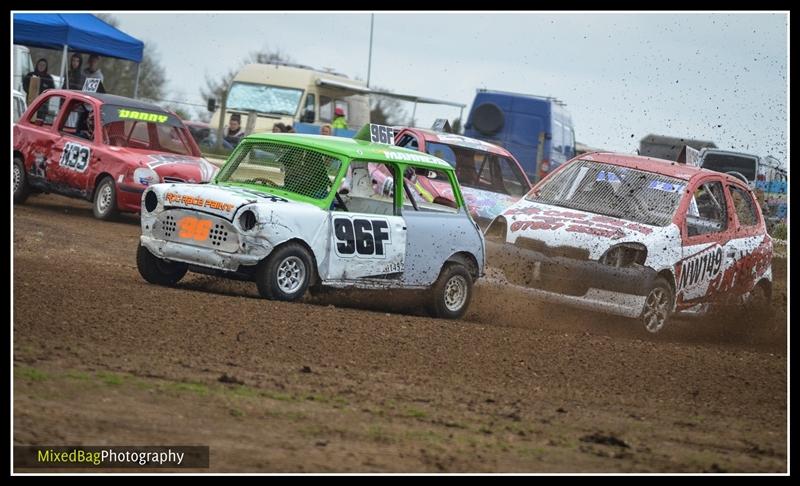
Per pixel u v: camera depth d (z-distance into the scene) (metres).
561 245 28.80
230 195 25.39
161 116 45.41
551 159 73.31
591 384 21.72
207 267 25.36
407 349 22.70
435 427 17.48
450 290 28.95
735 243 31.89
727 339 31.55
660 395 21.52
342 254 26.36
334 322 24.06
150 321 22.08
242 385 18.52
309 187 26.66
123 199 42.06
